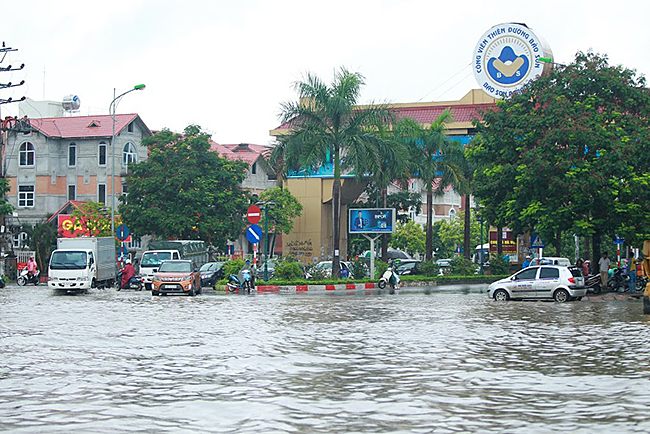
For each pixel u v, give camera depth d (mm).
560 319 24188
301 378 12906
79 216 60969
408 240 90062
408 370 13773
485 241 101250
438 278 52719
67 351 16312
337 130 44656
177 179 59031
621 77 39875
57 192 73125
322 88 43781
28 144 73000
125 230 47906
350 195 73000
